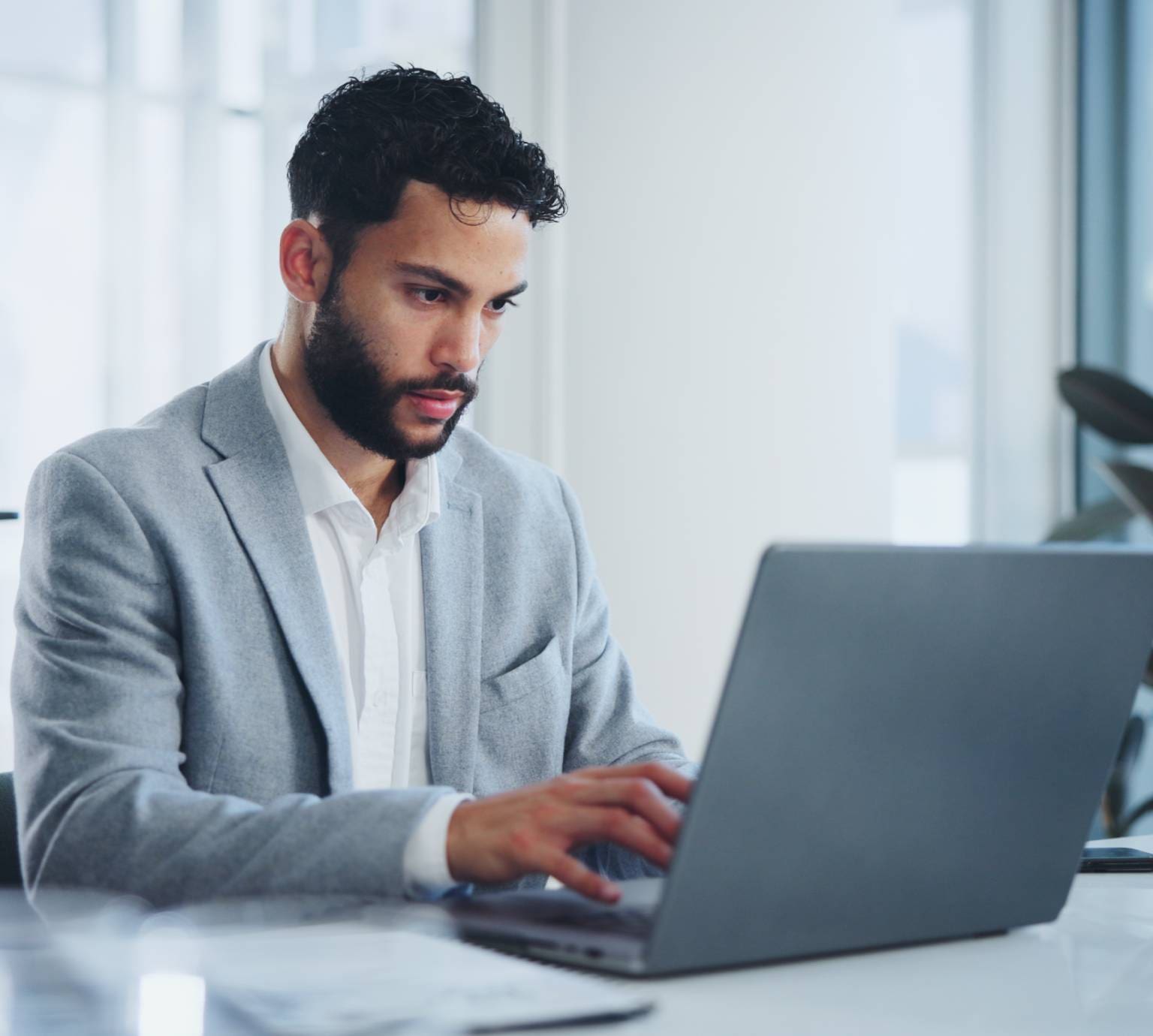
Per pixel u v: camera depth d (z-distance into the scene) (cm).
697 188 251
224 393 119
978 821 75
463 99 109
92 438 112
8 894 83
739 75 254
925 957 73
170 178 263
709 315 253
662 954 65
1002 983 68
